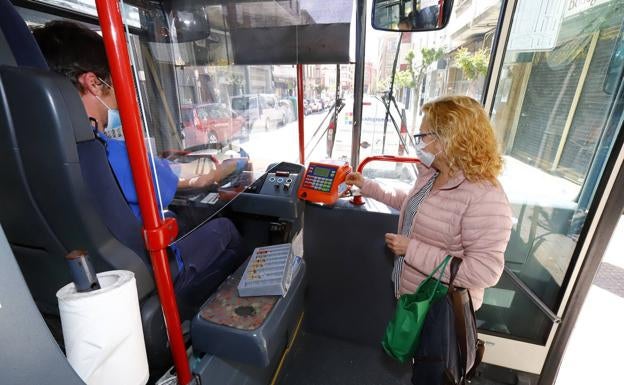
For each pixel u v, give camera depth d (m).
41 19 1.28
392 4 1.51
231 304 1.06
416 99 1.76
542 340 1.66
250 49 1.68
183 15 1.43
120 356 0.63
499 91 1.57
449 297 1.06
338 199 1.70
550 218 1.59
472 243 1.03
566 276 1.50
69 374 0.55
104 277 0.66
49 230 0.82
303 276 1.27
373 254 1.67
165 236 0.74
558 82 1.49
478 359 1.19
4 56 0.77
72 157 0.73
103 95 1.02
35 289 0.99
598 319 2.21
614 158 1.26
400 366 1.77
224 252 1.50
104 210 0.84
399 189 1.58
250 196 1.55
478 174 1.04
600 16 1.30
